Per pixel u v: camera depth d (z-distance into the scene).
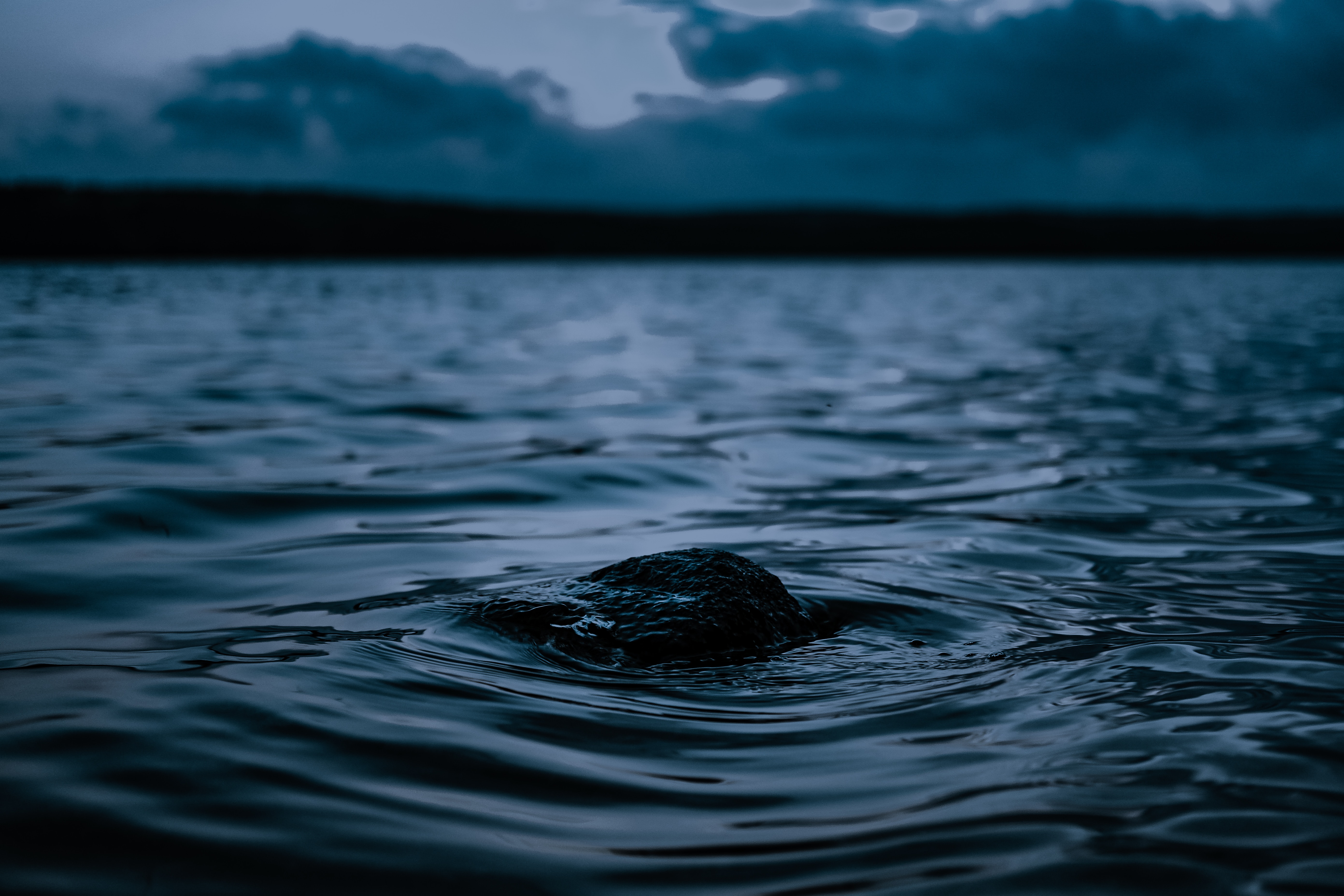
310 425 7.88
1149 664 3.30
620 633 3.51
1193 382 11.44
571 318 21.20
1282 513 5.60
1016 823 2.24
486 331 17.50
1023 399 10.12
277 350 13.36
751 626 3.57
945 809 2.31
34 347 12.39
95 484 5.67
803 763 2.58
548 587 3.97
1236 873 2.03
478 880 2.02
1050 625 3.77
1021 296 31.92
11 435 6.98
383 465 6.60
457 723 2.81
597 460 6.95
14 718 2.70
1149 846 2.13
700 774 2.52
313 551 4.68
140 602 3.87
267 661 3.23
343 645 3.42
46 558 4.35
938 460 7.20
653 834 2.21
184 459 6.48
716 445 7.60
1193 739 2.68
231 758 2.51
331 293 28.00
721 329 18.98
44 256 51.78
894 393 10.55
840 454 7.37
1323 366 12.87
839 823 2.26
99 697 2.88
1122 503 5.87
